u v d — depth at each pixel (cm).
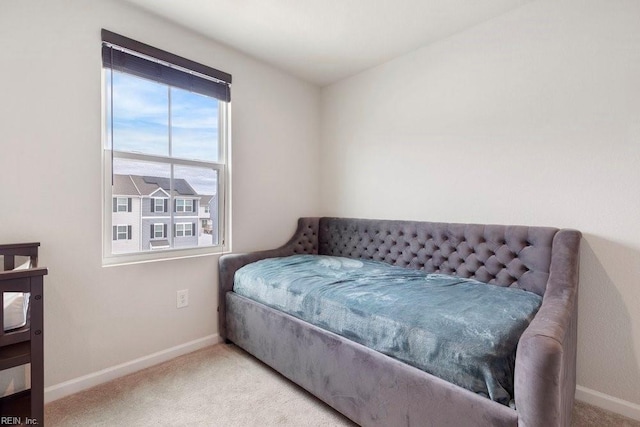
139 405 165
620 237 164
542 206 189
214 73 237
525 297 158
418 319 132
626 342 163
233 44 245
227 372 200
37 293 117
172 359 216
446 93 232
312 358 168
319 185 329
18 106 158
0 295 110
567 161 179
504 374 110
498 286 183
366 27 220
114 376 191
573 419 158
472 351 113
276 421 154
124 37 191
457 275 213
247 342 216
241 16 208
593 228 172
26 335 115
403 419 129
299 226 307
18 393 140
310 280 194
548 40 185
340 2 193
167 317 216
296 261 250
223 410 162
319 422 154
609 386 167
